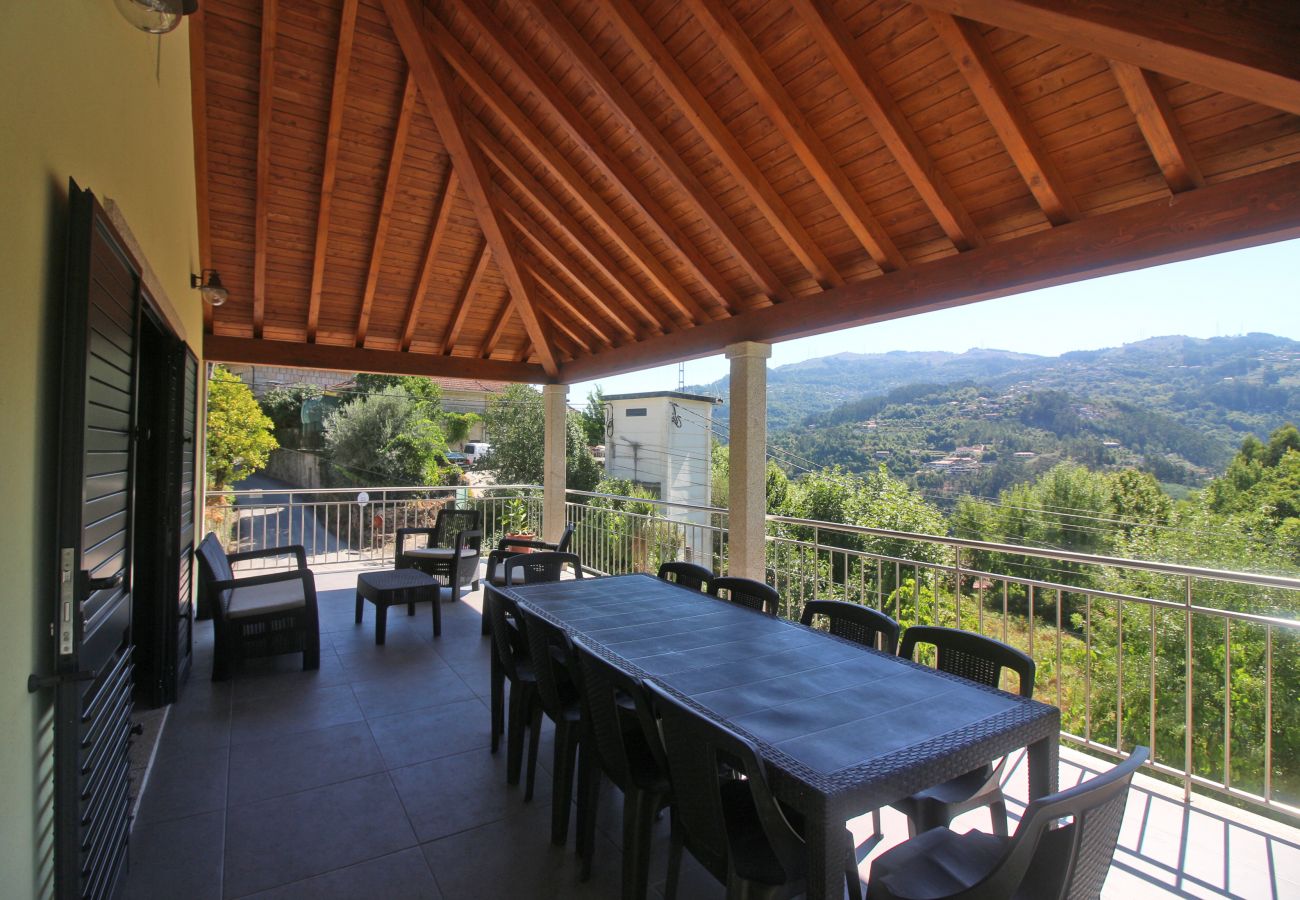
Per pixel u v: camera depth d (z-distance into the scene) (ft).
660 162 13.48
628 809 6.59
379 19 13.89
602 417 62.54
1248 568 37.50
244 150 15.67
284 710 11.70
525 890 7.07
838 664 7.47
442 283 21.03
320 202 17.03
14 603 4.27
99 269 5.54
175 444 11.96
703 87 12.42
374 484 45.50
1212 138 8.73
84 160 5.65
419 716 11.52
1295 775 22.40
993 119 9.58
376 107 15.57
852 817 4.71
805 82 11.34
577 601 10.48
